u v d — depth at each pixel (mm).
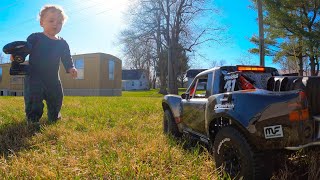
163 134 6176
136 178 3582
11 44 6293
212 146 4461
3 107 10633
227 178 3629
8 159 4434
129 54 41219
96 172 3785
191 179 3623
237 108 3697
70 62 7355
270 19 24641
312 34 22484
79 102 13891
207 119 4359
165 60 44906
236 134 3633
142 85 103500
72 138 5445
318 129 3350
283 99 3375
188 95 5688
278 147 3367
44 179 3586
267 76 4867
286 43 25078
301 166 4043
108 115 8641
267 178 3496
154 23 40250
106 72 33719
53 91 7086
